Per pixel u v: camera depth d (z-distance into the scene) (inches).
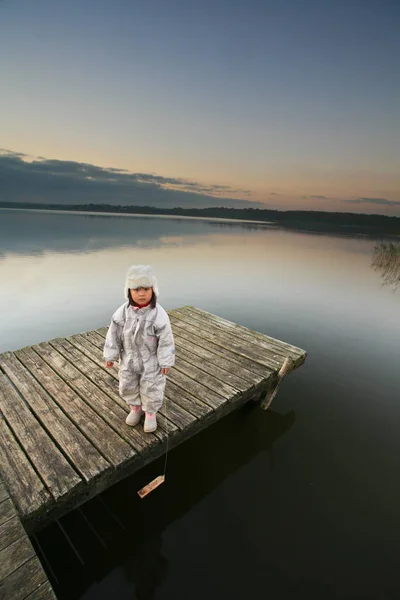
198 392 161.3
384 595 103.6
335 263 773.9
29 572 78.9
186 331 237.5
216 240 1299.2
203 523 127.0
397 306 434.9
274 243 1263.5
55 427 129.6
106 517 128.8
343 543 120.8
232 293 483.8
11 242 998.4
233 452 168.2
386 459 165.5
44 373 169.0
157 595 101.1
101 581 105.2
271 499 139.8
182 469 155.8
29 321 336.2
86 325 328.5
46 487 102.9
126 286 110.8
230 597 101.3
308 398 217.5
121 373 122.0
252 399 215.6
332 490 145.4
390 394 223.1
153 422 128.1
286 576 108.4
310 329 344.2
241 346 216.1
